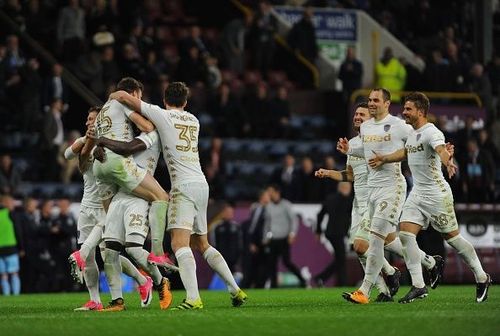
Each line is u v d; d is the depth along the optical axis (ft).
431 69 226.17
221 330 73.92
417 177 103.24
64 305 114.62
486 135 204.44
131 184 95.09
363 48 244.63
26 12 211.82
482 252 193.77
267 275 180.55
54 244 170.50
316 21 241.96
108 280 97.86
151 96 196.85
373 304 101.45
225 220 177.99
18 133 198.80
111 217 96.27
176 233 95.61
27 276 170.09
